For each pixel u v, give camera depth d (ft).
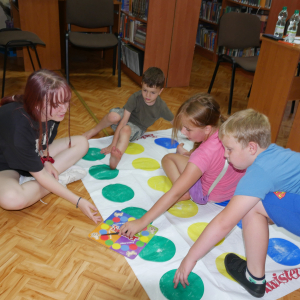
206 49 15.64
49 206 5.13
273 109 7.77
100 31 12.76
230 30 9.73
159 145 7.20
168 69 10.98
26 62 11.21
